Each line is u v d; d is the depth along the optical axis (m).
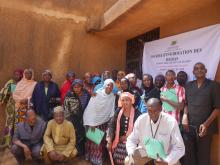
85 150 6.07
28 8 7.14
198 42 5.20
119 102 4.91
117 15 6.17
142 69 6.93
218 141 4.66
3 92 6.74
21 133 5.59
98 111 5.75
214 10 5.00
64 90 6.71
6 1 6.93
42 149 5.50
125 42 8.08
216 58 4.77
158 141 3.71
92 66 7.77
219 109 4.45
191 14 5.59
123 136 4.87
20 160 5.61
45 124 5.75
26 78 6.61
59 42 7.43
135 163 3.92
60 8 7.45
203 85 4.43
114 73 6.93
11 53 6.97
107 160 5.83
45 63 7.28
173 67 5.84
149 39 7.17
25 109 6.36
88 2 7.71
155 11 5.59
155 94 5.15
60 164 5.64
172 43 5.89
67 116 6.04
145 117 3.86
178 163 3.87
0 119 6.85
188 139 4.47
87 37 7.71
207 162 4.48
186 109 4.62
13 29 7.00
